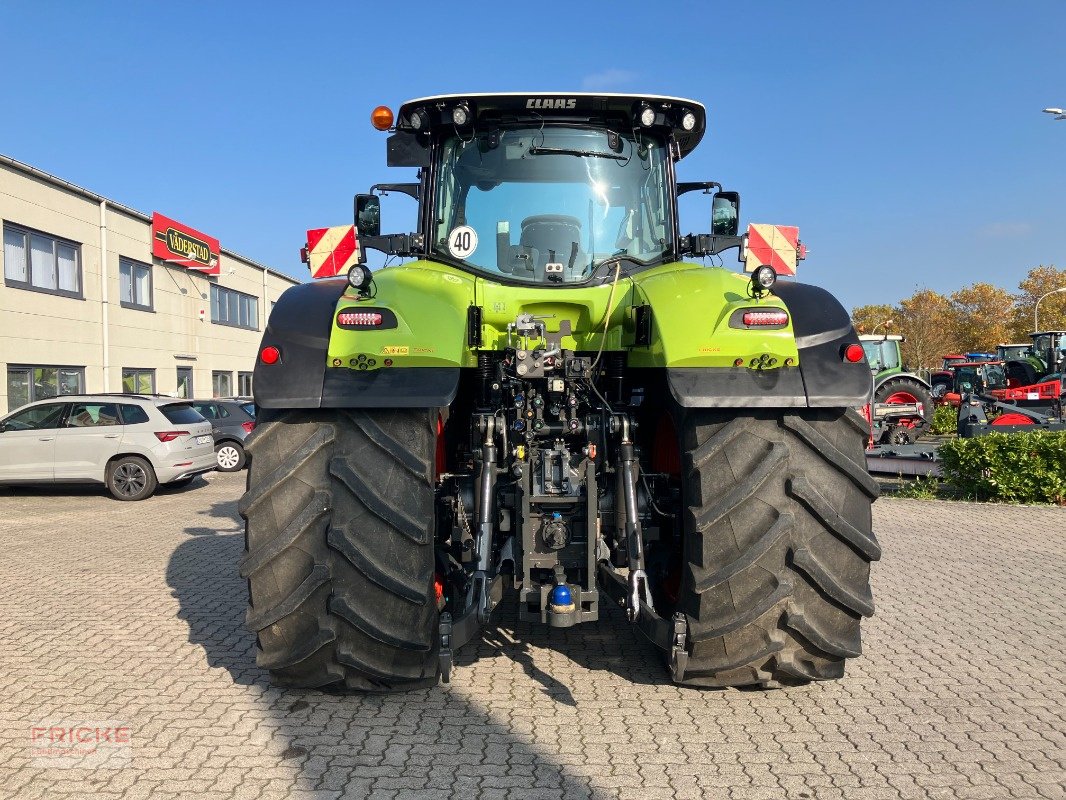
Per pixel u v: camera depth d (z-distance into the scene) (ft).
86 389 62.44
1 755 9.73
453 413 12.34
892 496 32.55
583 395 11.53
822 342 10.18
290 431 10.15
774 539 9.81
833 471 10.11
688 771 9.21
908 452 36.63
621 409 11.63
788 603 10.02
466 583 11.05
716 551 9.98
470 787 8.86
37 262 56.80
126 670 12.76
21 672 12.69
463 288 11.25
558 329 11.68
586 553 10.80
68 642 14.30
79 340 61.41
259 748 9.82
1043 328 192.24
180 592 18.17
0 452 37.91
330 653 10.23
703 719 10.65
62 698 11.54
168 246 74.74
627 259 12.59
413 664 10.35
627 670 12.50
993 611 16.11
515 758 9.53
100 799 8.67
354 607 9.87
